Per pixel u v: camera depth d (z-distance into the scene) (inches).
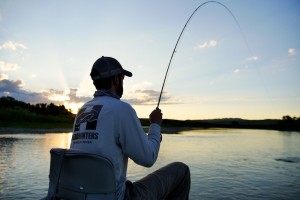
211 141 919.7
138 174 292.5
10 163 341.7
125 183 68.6
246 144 824.3
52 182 63.1
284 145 807.1
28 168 309.0
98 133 65.2
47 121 1674.5
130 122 66.1
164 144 753.0
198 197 218.8
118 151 66.3
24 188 222.5
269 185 268.4
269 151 620.4
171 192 90.5
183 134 1478.8
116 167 65.6
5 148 505.0
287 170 361.4
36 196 200.2
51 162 63.2
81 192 59.6
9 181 245.9
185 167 93.4
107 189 59.2
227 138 1146.7
